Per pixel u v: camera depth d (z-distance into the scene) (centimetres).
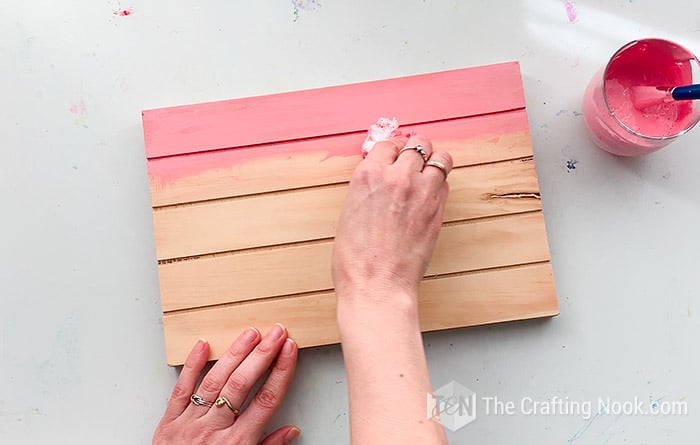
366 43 100
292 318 94
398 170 78
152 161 95
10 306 99
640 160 99
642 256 98
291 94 96
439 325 94
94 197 100
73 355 99
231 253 95
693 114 91
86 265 99
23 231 99
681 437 96
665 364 97
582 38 100
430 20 100
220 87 100
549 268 94
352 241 76
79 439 98
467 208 95
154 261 99
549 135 99
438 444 65
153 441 94
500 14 100
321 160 95
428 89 96
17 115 100
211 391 91
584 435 97
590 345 97
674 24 99
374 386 68
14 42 101
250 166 95
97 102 100
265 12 100
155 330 99
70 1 100
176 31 100
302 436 97
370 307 73
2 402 98
